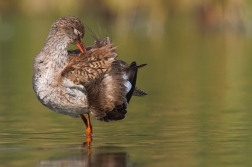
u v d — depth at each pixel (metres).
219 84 21.19
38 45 32.47
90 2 42.97
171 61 27.45
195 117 14.85
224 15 38.22
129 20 39.00
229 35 37.53
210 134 12.64
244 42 34.28
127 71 12.98
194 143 11.77
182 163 10.12
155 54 29.83
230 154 10.79
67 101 12.55
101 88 12.59
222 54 29.66
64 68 12.73
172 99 18.11
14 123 14.30
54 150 11.29
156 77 23.00
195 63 26.77
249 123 13.86
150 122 14.27
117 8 39.28
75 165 10.09
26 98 18.53
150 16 39.06
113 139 12.34
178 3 39.84
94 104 12.55
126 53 29.88
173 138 12.31
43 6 44.47
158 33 38.72
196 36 37.31
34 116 15.35
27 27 40.47
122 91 12.70
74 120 14.85
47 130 13.44
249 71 24.39
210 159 10.39
